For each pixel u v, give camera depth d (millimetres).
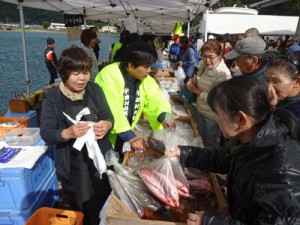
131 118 2262
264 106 979
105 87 2076
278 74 1795
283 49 10742
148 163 1681
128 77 2102
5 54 19656
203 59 2902
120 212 1302
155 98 2297
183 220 1404
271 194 899
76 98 1889
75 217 1943
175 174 1521
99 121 1858
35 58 18016
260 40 2508
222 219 1034
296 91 1849
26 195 2117
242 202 1111
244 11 15883
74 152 1932
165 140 1629
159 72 5938
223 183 1977
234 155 1128
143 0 7062
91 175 1988
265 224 888
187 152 1565
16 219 2139
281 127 976
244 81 1005
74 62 1727
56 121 1876
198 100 3119
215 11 16281
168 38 17703
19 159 2174
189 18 10211
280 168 911
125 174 1586
